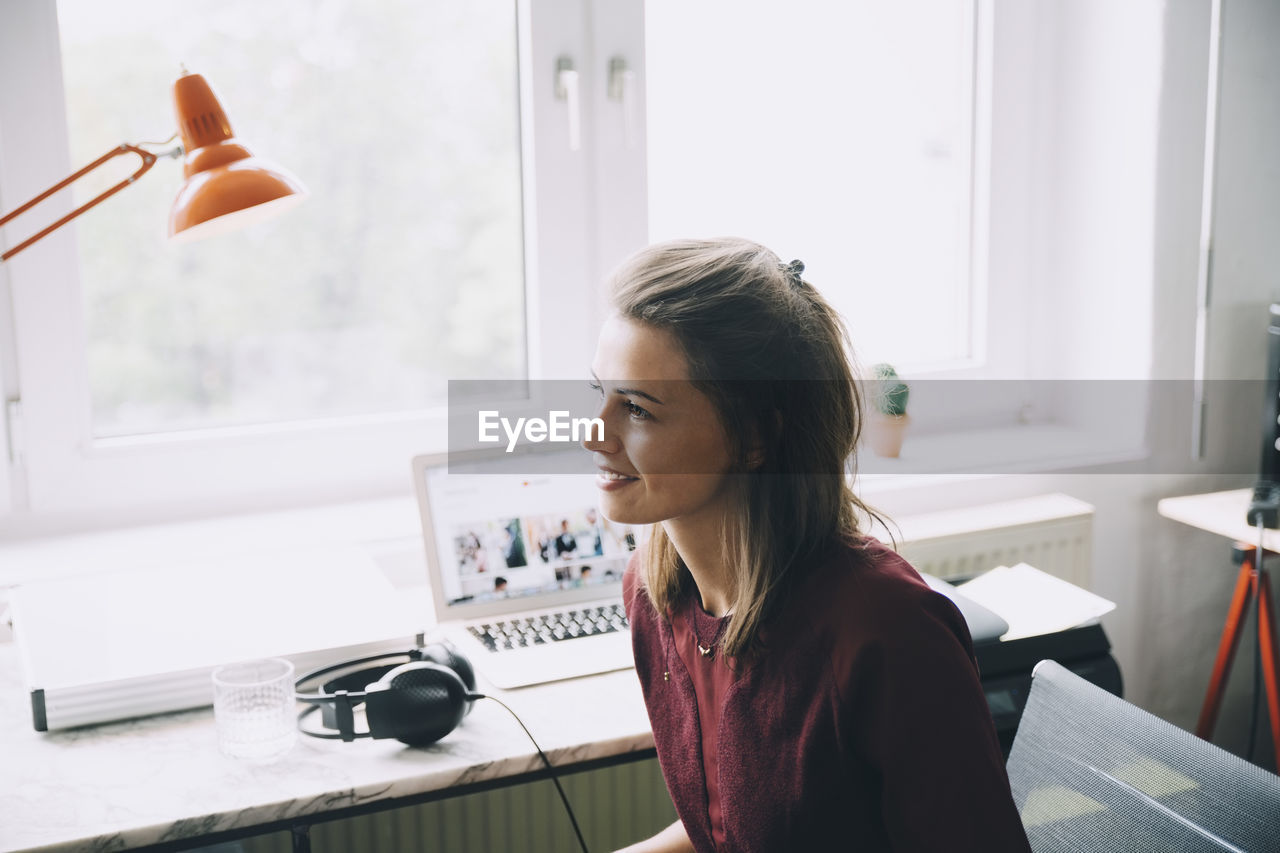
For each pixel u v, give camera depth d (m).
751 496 0.90
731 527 0.92
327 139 1.83
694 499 0.90
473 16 1.87
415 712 1.21
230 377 1.85
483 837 1.85
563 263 1.96
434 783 1.19
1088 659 1.46
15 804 1.12
